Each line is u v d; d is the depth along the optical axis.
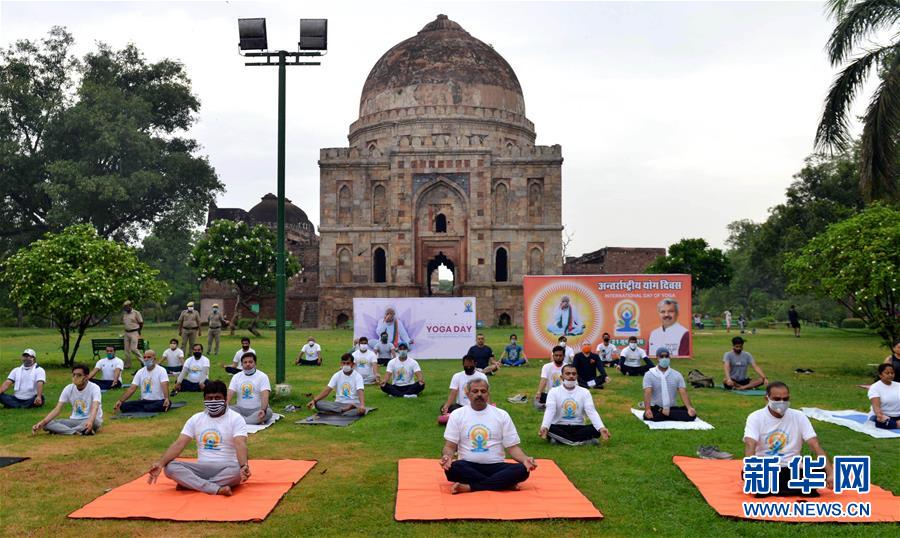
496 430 9.37
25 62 60.47
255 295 55.03
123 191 55.41
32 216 63.62
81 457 11.14
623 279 27.59
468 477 9.00
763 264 62.22
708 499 8.66
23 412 15.34
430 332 28.34
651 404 14.15
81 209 57.72
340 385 15.09
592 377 19.06
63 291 22.95
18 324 59.81
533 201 57.34
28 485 9.50
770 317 69.06
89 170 57.66
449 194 57.19
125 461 10.88
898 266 20.89
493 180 57.25
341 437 12.62
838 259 22.50
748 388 18.48
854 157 51.34
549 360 27.75
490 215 56.25
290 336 43.72
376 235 57.00
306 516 8.16
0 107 58.75
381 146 64.62
